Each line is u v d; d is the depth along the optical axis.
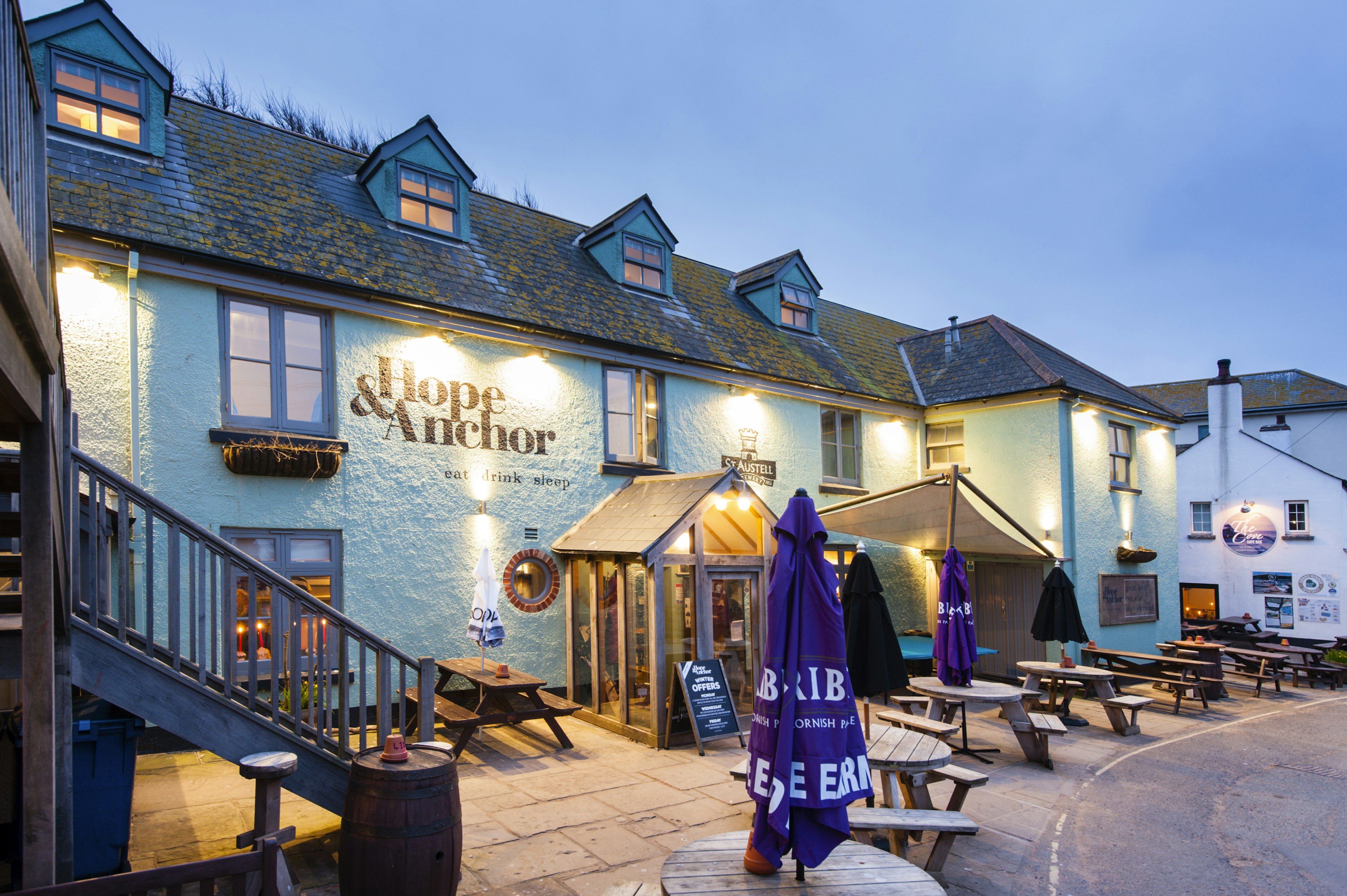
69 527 4.64
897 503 11.08
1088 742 9.47
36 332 2.82
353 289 8.81
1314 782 7.90
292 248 8.80
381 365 9.17
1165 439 16.97
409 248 10.16
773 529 3.71
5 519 3.83
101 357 7.43
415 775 4.33
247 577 8.18
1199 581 23.42
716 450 12.41
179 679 4.81
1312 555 21.42
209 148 9.54
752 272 15.71
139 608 7.44
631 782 7.08
